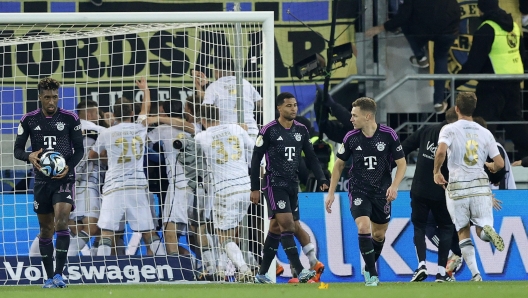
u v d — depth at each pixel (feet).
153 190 125.29
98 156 123.95
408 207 125.80
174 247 121.90
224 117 121.39
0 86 143.33
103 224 121.70
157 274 119.34
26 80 141.79
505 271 124.47
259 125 122.21
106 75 147.13
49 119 99.50
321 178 102.68
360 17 149.59
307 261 123.03
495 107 149.07
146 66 145.18
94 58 147.02
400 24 147.84
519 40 149.89
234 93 121.90
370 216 99.76
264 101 116.06
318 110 142.31
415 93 149.38
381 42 148.97
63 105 146.61
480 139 105.09
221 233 118.73
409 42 149.07
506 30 148.46
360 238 96.99
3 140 137.18
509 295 74.38
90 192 124.16
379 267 123.65
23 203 122.31
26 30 144.97
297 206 105.60
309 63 143.33
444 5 147.64
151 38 147.43
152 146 127.65
